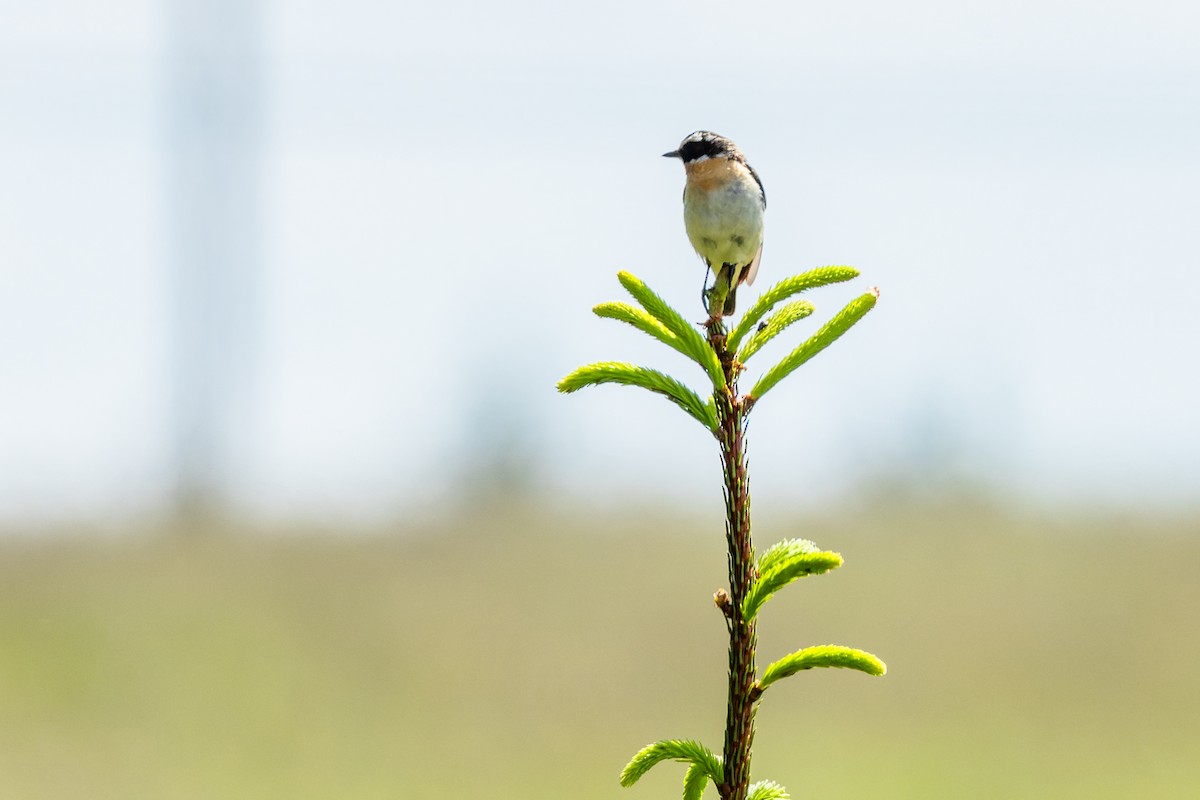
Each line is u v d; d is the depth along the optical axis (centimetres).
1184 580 2353
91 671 1798
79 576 2330
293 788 1447
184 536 2714
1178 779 1470
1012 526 2828
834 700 1828
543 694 1806
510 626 2050
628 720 1731
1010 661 1933
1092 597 2242
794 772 1528
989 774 1486
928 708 1748
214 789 1427
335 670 1859
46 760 1486
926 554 2547
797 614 2144
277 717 1678
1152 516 2903
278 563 2475
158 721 1644
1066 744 1600
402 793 1441
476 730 1670
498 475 3094
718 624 2125
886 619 2130
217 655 1883
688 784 358
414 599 2195
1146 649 2000
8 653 1855
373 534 2756
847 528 2841
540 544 2650
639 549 2619
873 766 1545
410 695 1783
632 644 2028
